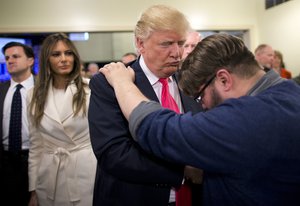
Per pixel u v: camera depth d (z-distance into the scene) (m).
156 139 0.71
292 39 4.58
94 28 4.96
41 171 1.70
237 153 0.66
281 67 4.21
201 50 0.79
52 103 1.69
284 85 0.75
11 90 2.28
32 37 5.03
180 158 0.70
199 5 5.22
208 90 0.80
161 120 0.73
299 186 0.68
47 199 1.68
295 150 0.66
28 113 1.78
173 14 0.92
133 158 0.82
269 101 0.69
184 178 0.88
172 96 1.12
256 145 0.66
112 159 0.84
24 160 2.17
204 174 0.80
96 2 4.96
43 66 1.73
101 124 0.89
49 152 1.70
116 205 1.00
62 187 1.64
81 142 1.68
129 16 5.03
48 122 1.66
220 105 0.73
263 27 5.30
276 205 0.70
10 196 2.19
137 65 1.04
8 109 2.21
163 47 0.94
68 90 1.69
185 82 0.82
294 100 0.70
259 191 0.69
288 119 0.67
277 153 0.66
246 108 0.68
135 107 0.77
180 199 0.95
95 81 0.95
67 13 4.90
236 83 0.75
